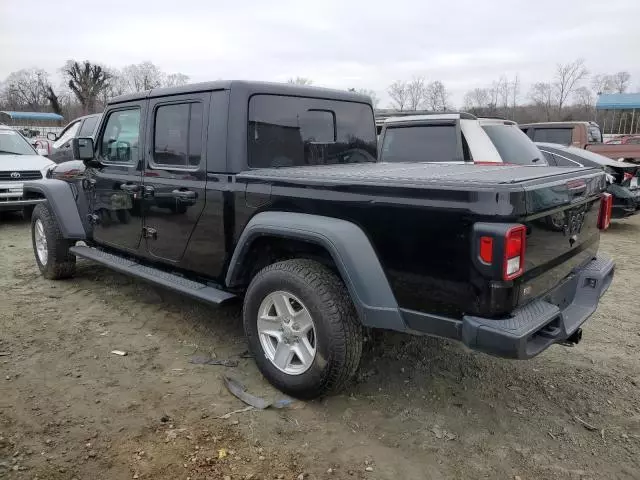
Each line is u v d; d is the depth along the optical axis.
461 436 3.02
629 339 4.37
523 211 2.51
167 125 4.09
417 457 2.82
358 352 3.13
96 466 2.69
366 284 2.92
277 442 2.92
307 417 3.17
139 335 4.36
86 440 2.90
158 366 3.81
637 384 3.62
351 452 2.85
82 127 11.45
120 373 3.69
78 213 5.36
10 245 7.63
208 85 3.71
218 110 3.65
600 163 8.90
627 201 8.91
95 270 6.18
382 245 2.91
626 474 2.71
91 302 5.12
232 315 4.80
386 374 3.71
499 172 3.24
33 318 4.68
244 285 3.77
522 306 2.70
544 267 2.86
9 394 3.37
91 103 48.72
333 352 3.07
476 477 2.68
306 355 3.25
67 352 4.01
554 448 2.91
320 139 4.26
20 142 10.38
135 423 3.07
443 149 7.04
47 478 2.59
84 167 5.31
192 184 3.86
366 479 2.64
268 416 3.17
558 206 2.83
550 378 3.69
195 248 3.95
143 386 3.51
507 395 3.46
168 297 5.27
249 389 3.48
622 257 7.27
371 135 4.80
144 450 2.82
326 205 3.12
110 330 4.45
